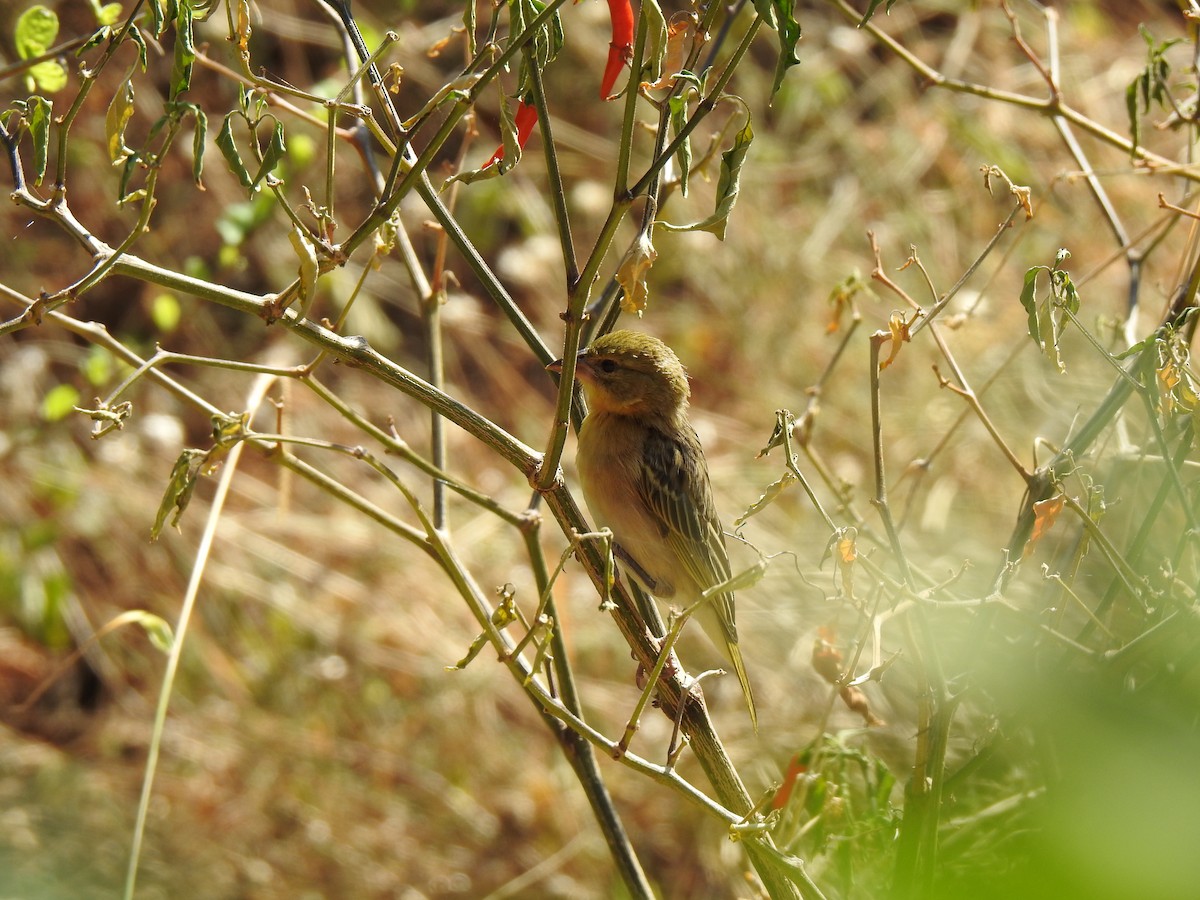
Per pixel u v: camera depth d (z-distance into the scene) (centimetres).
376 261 496
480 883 1198
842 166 1838
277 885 1188
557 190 466
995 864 521
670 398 780
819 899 486
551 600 600
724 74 445
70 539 1405
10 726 1298
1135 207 1722
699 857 1181
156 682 1339
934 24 2027
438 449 655
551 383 1634
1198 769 350
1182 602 514
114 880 1154
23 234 1554
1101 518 543
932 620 550
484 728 1309
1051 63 765
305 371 514
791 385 1609
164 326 948
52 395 888
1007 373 1473
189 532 1436
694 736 549
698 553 778
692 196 1759
